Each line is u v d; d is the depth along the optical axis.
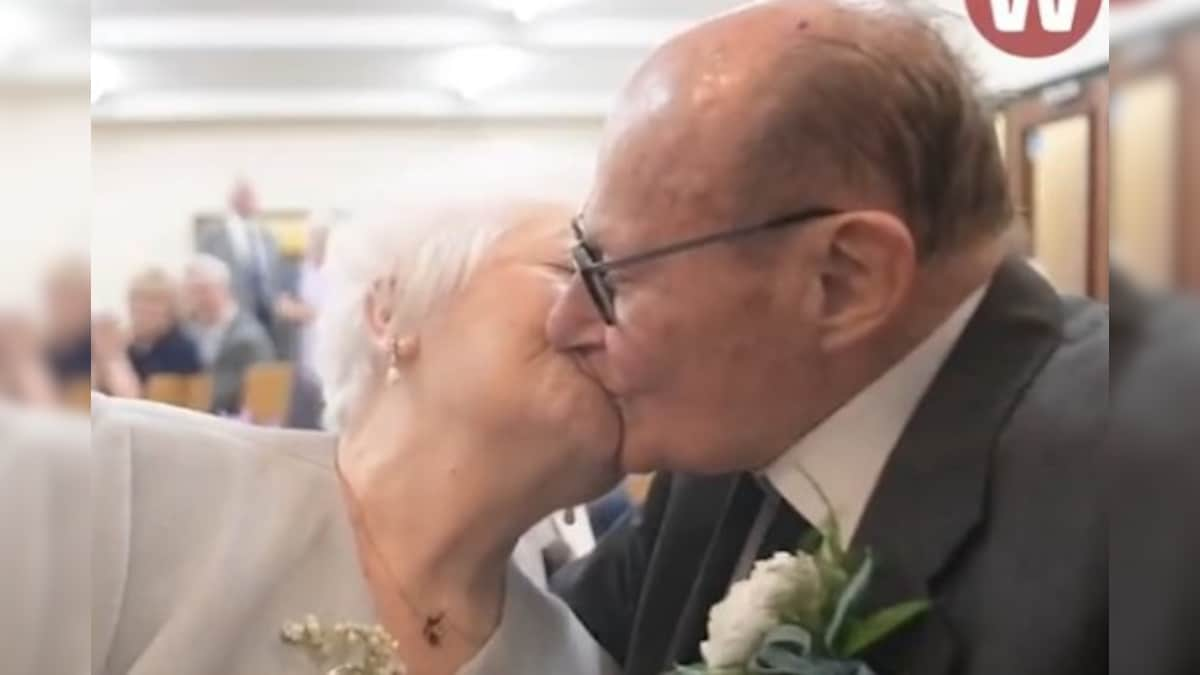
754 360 0.77
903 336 0.76
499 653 0.82
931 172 0.74
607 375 0.79
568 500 0.82
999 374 0.75
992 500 0.73
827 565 0.73
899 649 0.72
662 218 0.76
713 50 0.76
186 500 0.78
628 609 0.88
